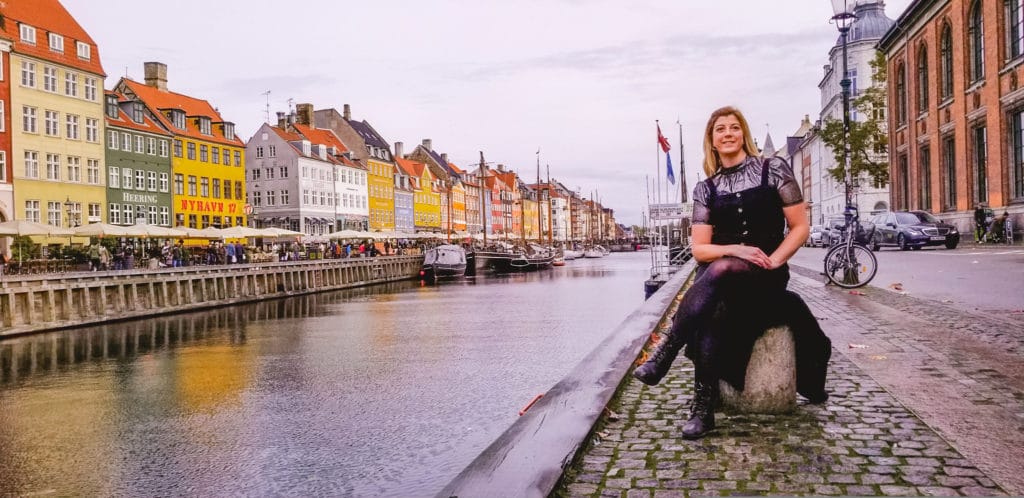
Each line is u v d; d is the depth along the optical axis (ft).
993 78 109.70
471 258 243.19
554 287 173.37
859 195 225.15
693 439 15.11
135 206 203.72
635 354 23.45
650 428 16.26
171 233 151.33
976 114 116.06
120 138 199.21
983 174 117.29
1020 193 104.12
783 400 16.75
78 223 181.37
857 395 18.35
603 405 16.90
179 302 130.11
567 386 19.01
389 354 69.67
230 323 109.91
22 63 165.78
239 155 256.11
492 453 13.29
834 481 12.26
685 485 12.37
